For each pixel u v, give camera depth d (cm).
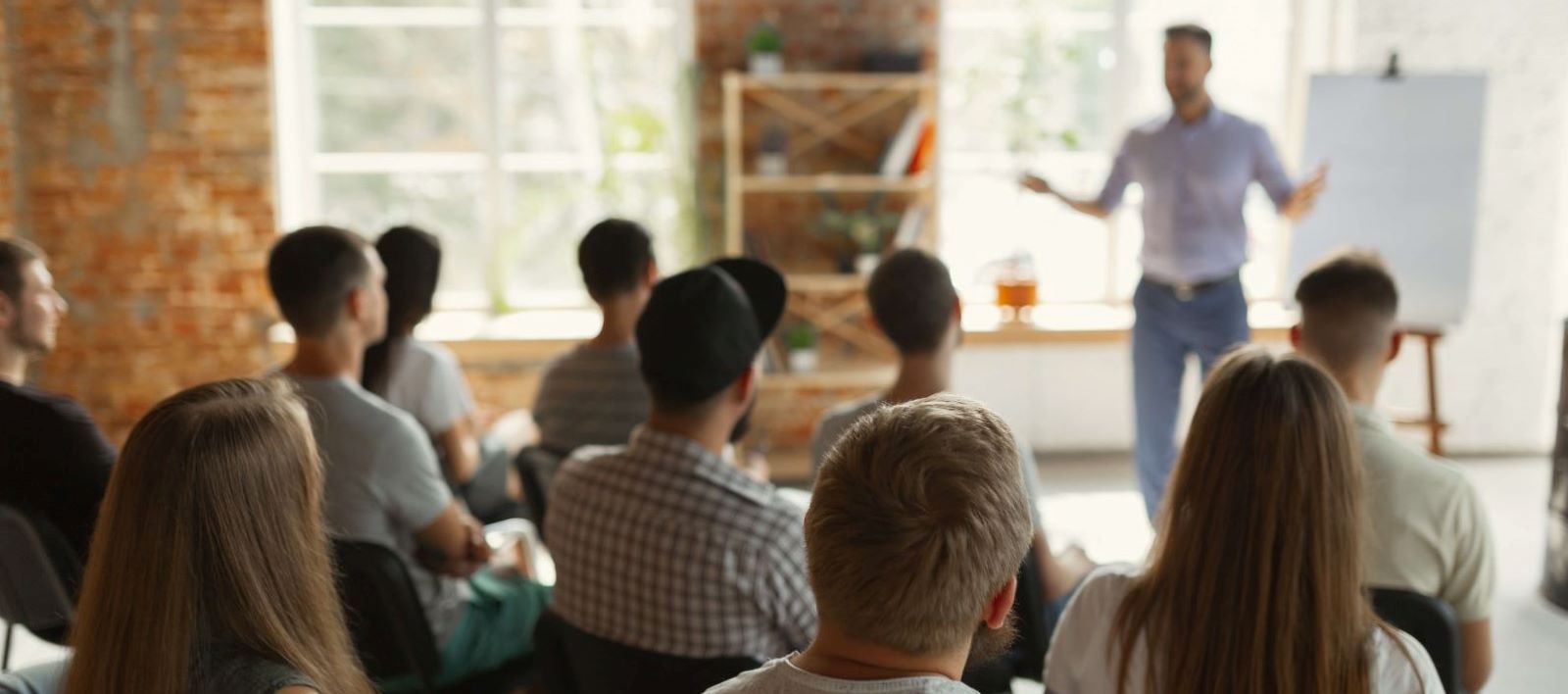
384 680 238
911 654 106
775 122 604
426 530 249
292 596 131
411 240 322
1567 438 432
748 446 613
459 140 626
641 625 206
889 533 104
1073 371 632
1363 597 150
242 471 128
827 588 106
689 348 200
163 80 581
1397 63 592
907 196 616
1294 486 145
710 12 593
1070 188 641
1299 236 556
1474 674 222
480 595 270
